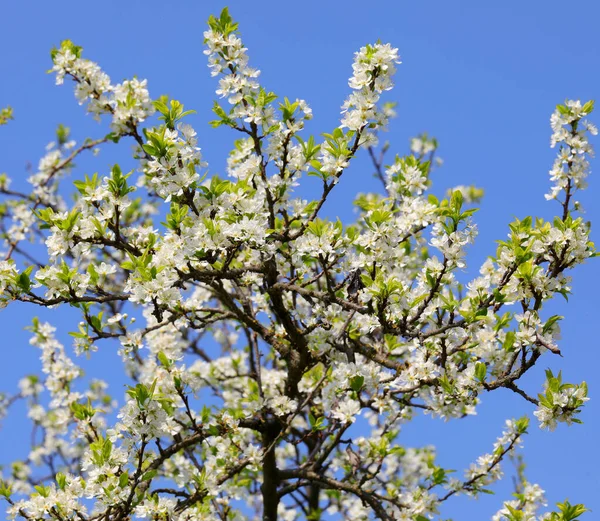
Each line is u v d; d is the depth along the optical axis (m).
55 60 7.01
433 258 5.84
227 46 6.38
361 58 6.15
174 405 6.87
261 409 7.61
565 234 5.77
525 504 7.01
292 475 7.54
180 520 6.59
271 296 6.67
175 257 5.66
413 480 9.58
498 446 7.01
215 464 7.15
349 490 7.30
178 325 6.71
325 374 7.21
